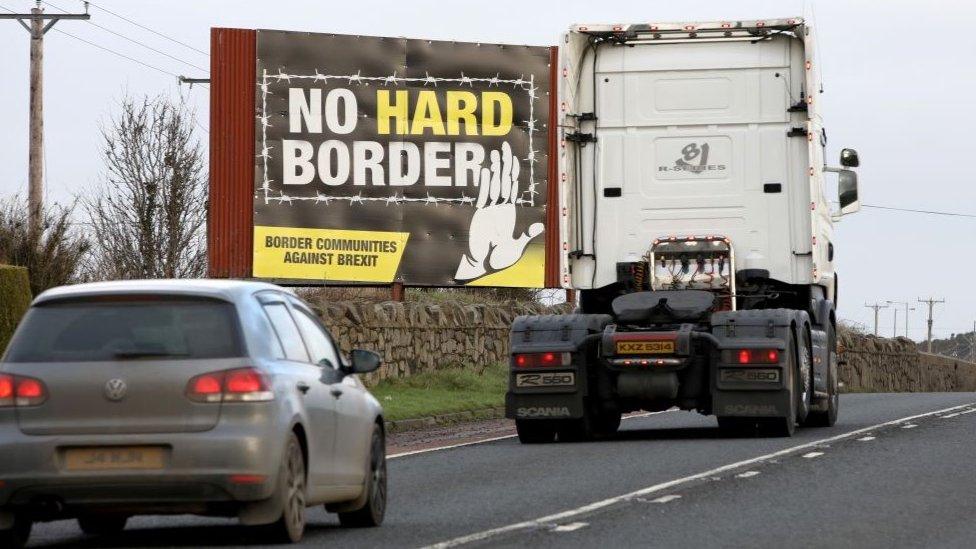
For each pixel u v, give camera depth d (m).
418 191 108.12
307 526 37.22
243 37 106.06
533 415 62.03
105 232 119.25
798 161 62.78
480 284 109.00
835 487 42.47
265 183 106.06
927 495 40.56
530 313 117.75
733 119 63.25
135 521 38.84
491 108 109.44
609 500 39.88
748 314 60.59
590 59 64.31
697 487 42.66
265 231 106.00
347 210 107.12
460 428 76.38
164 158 122.31
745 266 62.91
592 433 64.12
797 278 62.66
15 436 31.16
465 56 109.00
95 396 31.23
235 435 31.06
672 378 60.72
